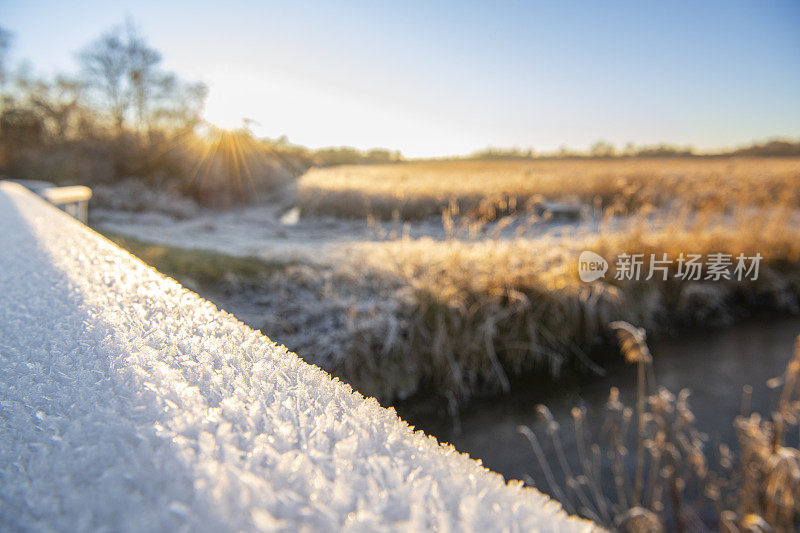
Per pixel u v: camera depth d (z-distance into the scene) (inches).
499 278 198.5
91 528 5.9
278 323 166.7
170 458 7.7
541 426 151.6
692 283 241.8
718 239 267.0
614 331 212.4
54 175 684.1
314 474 7.3
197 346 15.5
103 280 27.6
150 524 5.5
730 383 177.0
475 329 184.2
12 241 47.7
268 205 842.2
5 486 7.5
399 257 230.5
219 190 751.7
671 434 108.0
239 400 10.9
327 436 9.3
